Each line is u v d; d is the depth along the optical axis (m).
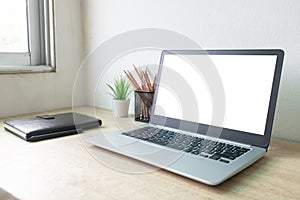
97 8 1.25
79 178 0.55
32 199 0.47
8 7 1.16
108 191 0.50
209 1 0.91
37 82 1.21
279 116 0.81
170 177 0.55
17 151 0.70
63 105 1.31
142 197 0.48
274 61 0.70
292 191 0.50
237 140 0.72
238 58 0.76
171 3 1.01
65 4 1.26
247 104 0.72
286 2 0.76
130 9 1.13
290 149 0.73
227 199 0.47
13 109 1.15
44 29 1.26
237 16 0.86
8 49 1.18
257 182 0.53
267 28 0.80
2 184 0.53
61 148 0.72
